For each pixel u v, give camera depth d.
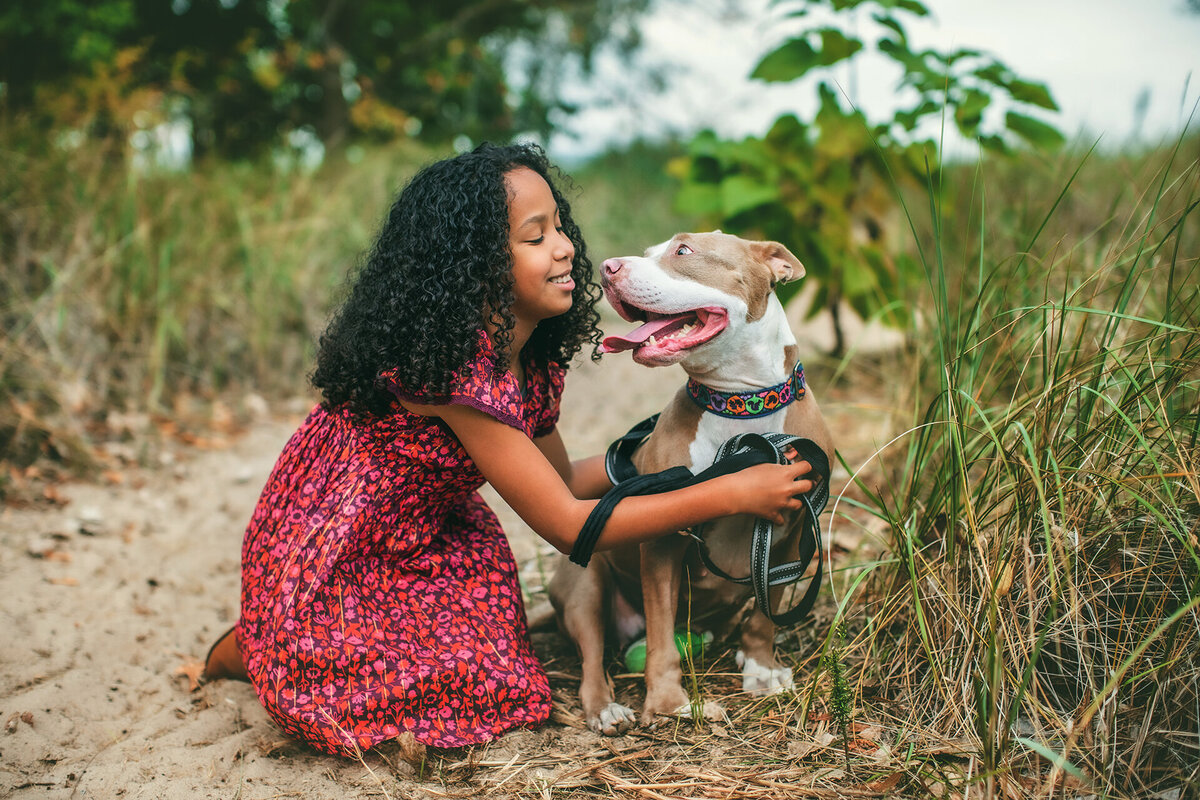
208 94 11.11
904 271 4.25
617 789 1.88
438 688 2.05
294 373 5.43
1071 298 2.23
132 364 4.65
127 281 4.77
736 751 1.99
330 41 11.05
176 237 5.18
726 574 2.18
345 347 2.07
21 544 3.31
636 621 2.46
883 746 1.94
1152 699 1.78
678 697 2.13
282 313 5.49
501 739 2.09
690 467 2.15
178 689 2.50
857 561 2.67
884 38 4.04
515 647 2.19
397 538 2.17
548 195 2.04
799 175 4.46
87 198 5.04
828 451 2.20
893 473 3.14
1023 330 2.85
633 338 2.01
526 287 2.01
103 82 8.93
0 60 7.83
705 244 2.03
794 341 2.15
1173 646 1.80
